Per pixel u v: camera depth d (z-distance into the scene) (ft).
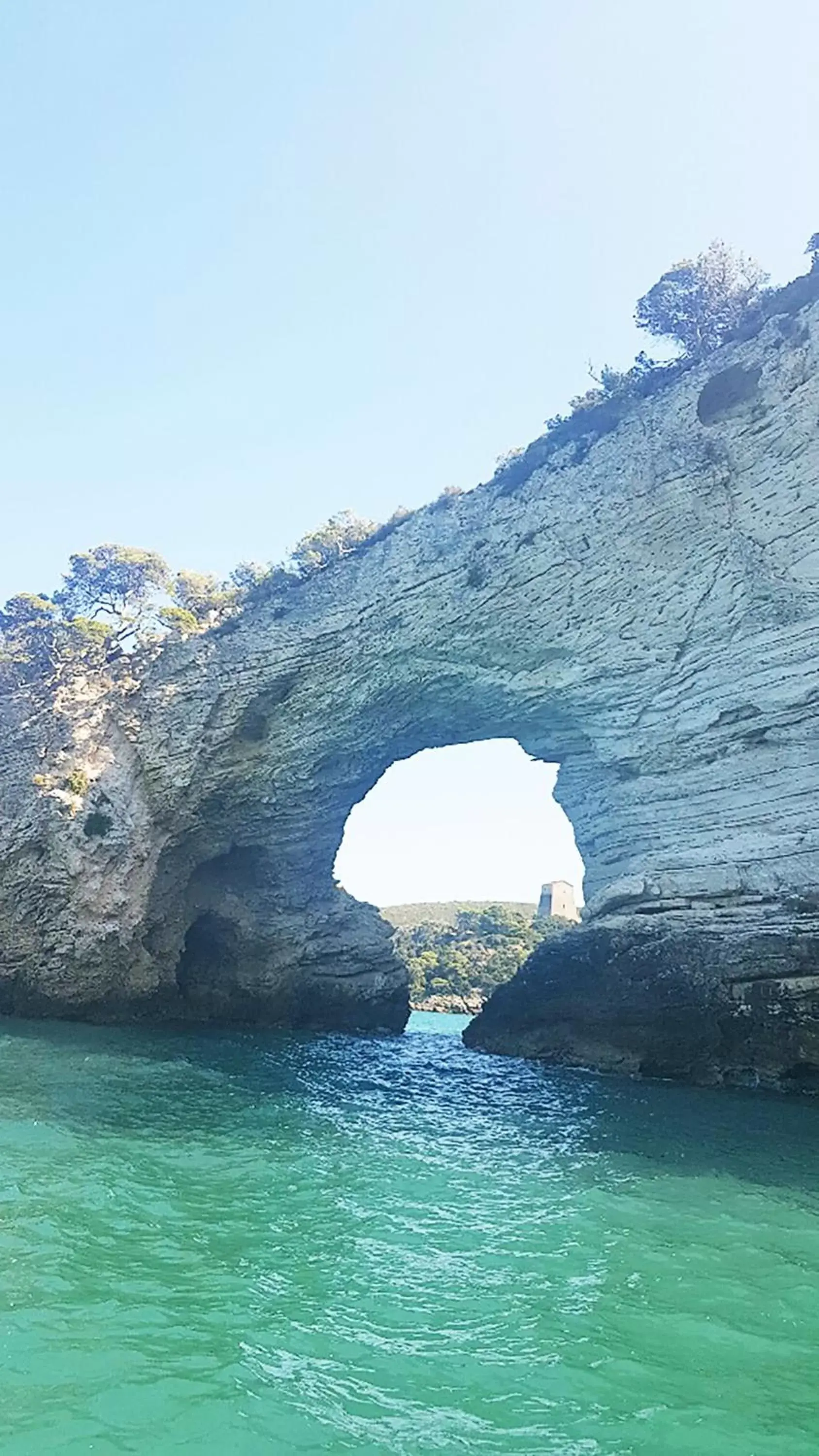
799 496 83.61
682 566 91.86
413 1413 22.91
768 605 84.48
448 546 111.45
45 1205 36.81
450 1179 45.78
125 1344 25.45
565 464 105.60
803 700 80.33
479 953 272.51
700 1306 30.45
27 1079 66.33
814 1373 25.98
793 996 74.64
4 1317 26.48
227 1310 28.17
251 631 123.85
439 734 121.70
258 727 122.31
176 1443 20.92
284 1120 58.75
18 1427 21.16
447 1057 100.27
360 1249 34.63
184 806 120.57
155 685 126.31
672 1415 23.34
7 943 120.26
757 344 92.73
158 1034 105.50
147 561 174.09
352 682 114.83
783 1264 34.83
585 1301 30.50
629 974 86.84
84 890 115.24
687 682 90.33
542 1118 63.82
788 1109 67.46
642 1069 84.79
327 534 138.31
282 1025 129.18
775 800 82.33
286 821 125.70
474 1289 31.19
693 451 93.61
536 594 101.65
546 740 109.40
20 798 127.65
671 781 92.17
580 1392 24.36
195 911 127.34
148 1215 36.73
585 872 105.09
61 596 175.01
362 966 137.18
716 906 82.23
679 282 115.44
